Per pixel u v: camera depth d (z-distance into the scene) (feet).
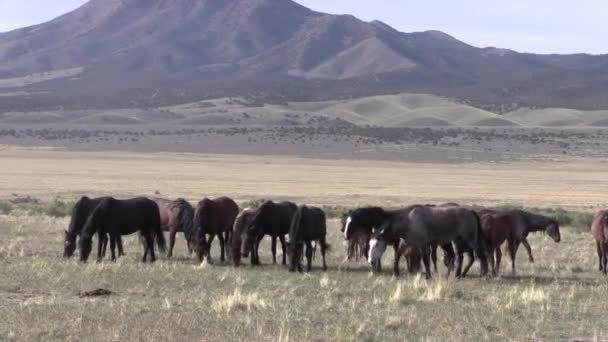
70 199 176.24
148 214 77.36
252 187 230.89
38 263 66.18
